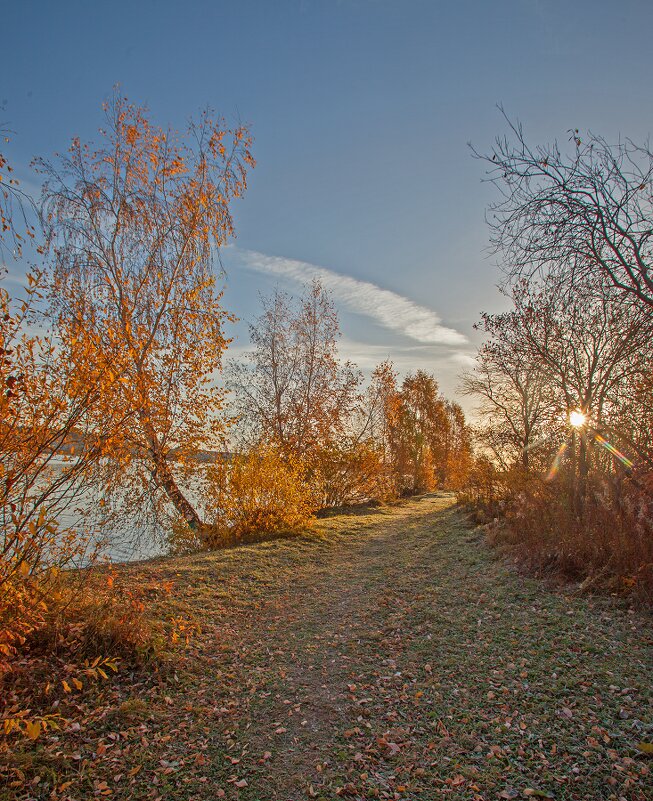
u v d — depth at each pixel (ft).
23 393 16.29
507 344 53.06
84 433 18.67
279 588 31.17
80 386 17.46
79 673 16.35
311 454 72.38
